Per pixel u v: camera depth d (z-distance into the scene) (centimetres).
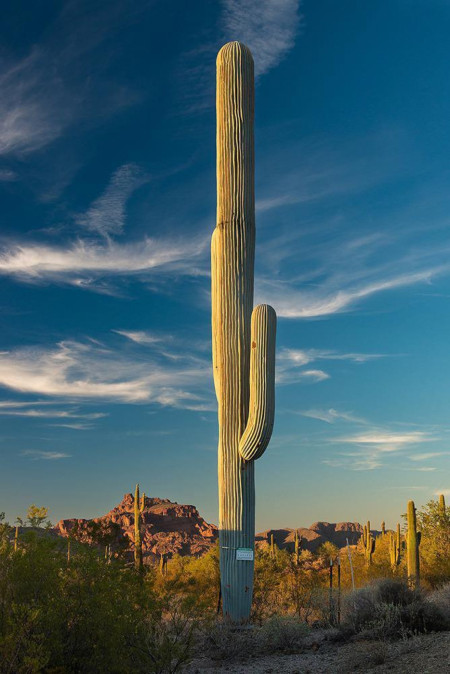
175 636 854
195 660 1047
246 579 1404
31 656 608
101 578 743
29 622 625
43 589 694
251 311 1545
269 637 1152
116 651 705
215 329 1561
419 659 862
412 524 1923
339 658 980
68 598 695
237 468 1452
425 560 2273
